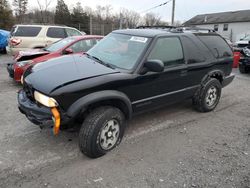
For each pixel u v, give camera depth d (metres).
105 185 3.08
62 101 3.24
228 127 4.86
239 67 10.53
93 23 57.22
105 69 3.84
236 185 3.14
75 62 4.02
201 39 5.27
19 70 6.75
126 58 4.18
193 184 3.13
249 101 6.58
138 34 4.52
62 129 3.54
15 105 5.62
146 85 4.11
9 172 3.25
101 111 3.53
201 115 5.42
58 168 3.37
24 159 3.54
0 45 14.48
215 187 3.09
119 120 3.75
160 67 3.81
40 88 3.40
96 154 3.57
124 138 4.23
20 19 46.56
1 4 38.59
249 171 3.43
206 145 4.12
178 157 3.73
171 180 3.20
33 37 10.70
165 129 4.66
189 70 4.82
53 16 55.97
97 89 3.46
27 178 3.15
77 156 3.67
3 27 38.53
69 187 3.03
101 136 3.55
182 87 4.84
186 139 4.31
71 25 58.03
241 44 15.61
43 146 3.89
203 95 5.27
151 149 3.93
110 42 4.71
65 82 3.35
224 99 6.68
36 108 3.46
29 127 4.53
